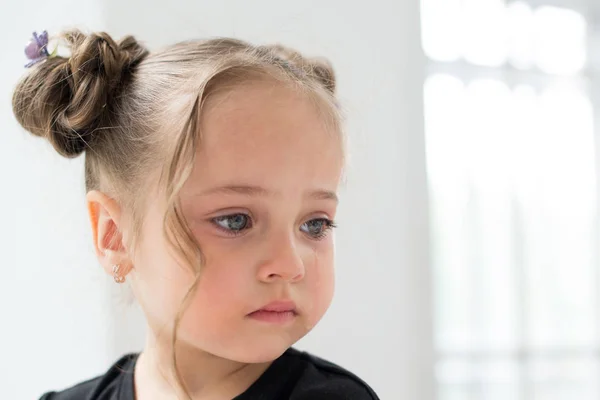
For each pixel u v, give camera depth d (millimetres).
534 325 2328
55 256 1519
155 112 591
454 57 2258
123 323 1523
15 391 1579
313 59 713
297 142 549
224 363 599
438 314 2221
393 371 1969
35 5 1590
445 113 2242
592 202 2404
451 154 2246
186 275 544
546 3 2389
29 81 681
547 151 2365
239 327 542
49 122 666
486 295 2266
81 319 1536
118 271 614
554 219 2369
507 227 2293
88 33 735
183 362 601
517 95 2330
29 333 1572
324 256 577
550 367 2336
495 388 2264
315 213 566
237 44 658
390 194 1972
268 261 535
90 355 1541
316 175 558
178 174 539
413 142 2021
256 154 536
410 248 2014
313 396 590
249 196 536
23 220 1530
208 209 538
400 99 1989
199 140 541
